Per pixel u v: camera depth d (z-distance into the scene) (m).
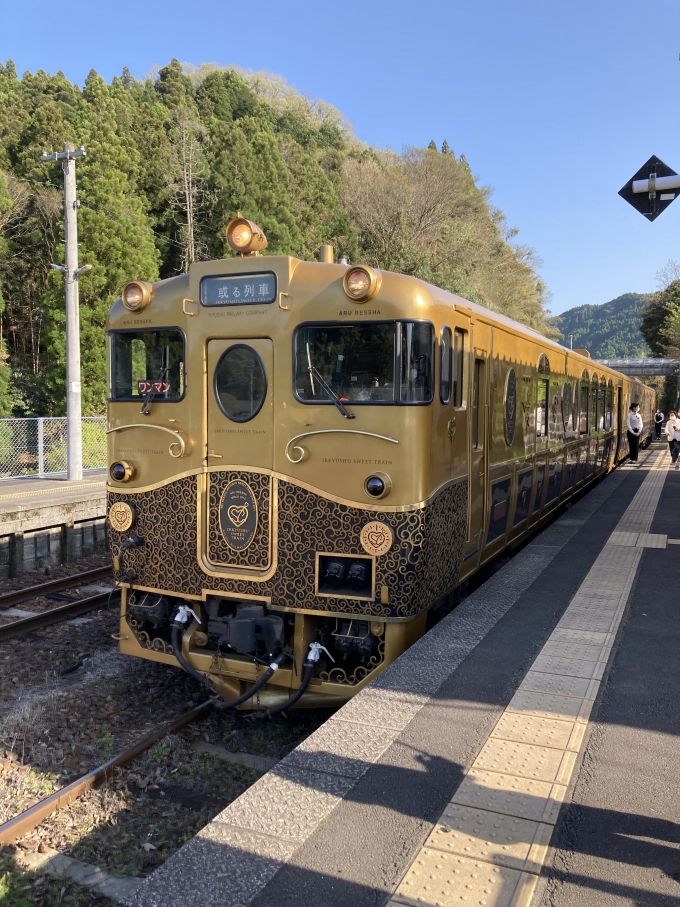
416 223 41.25
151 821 4.55
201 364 5.48
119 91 39.41
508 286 49.19
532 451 8.90
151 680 6.64
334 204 38.94
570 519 10.67
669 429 20.83
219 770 5.20
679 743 3.66
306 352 5.17
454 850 2.78
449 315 5.45
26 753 5.25
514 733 3.75
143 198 34.53
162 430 5.66
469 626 5.50
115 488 5.93
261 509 5.31
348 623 5.20
